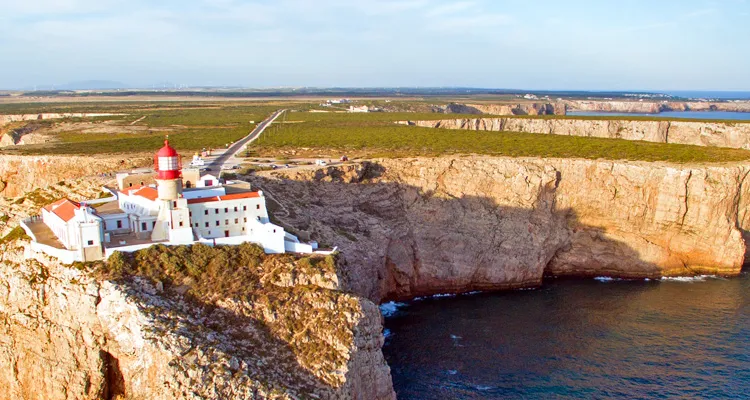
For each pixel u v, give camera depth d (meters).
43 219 69.75
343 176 94.62
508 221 96.19
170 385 46.56
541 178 97.38
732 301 88.06
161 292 54.06
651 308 85.31
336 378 49.97
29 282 56.62
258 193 67.12
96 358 51.75
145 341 48.72
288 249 62.72
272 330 52.69
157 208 62.69
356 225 86.31
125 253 56.56
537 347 73.19
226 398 46.28
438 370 67.56
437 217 94.94
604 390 63.66
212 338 49.97
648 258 99.38
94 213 63.03
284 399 46.47
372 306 56.31
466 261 93.06
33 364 54.53
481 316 82.75
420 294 92.31
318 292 55.03
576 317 82.31
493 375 66.62
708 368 68.31
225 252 58.69
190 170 77.19
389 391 55.88
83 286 53.59
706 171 98.62
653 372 67.31
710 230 99.62
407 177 98.25
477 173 98.62
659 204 99.56
